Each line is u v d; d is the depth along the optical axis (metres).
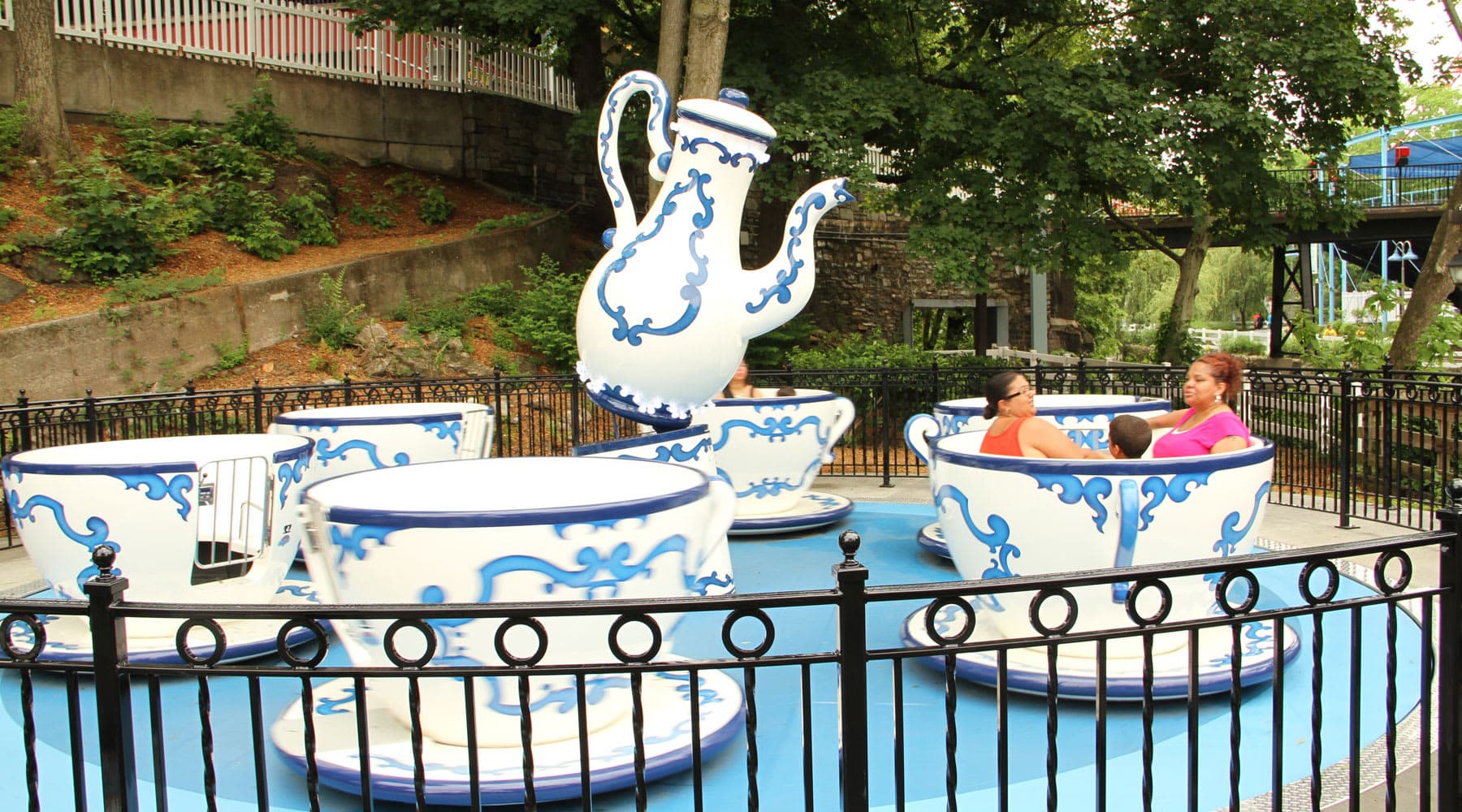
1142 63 14.72
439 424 6.12
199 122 15.30
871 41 17.12
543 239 16.89
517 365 13.62
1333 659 4.12
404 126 18.23
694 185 5.52
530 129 19.55
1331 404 7.68
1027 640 2.21
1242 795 2.96
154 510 4.21
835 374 9.92
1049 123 14.20
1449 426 9.13
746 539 6.71
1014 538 3.78
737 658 2.13
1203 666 3.75
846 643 2.12
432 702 3.01
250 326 12.34
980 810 2.94
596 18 15.87
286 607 2.15
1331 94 14.76
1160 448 4.53
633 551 2.87
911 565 5.89
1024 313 25.38
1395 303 13.66
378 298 13.95
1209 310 50.88
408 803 2.98
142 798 3.08
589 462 3.67
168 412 8.44
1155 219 18.33
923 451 5.64
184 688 4.10
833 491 8.69
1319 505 8.05
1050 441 4.14
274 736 3.25
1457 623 2.51
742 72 14.62
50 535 4.24
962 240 14.43
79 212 12.09
